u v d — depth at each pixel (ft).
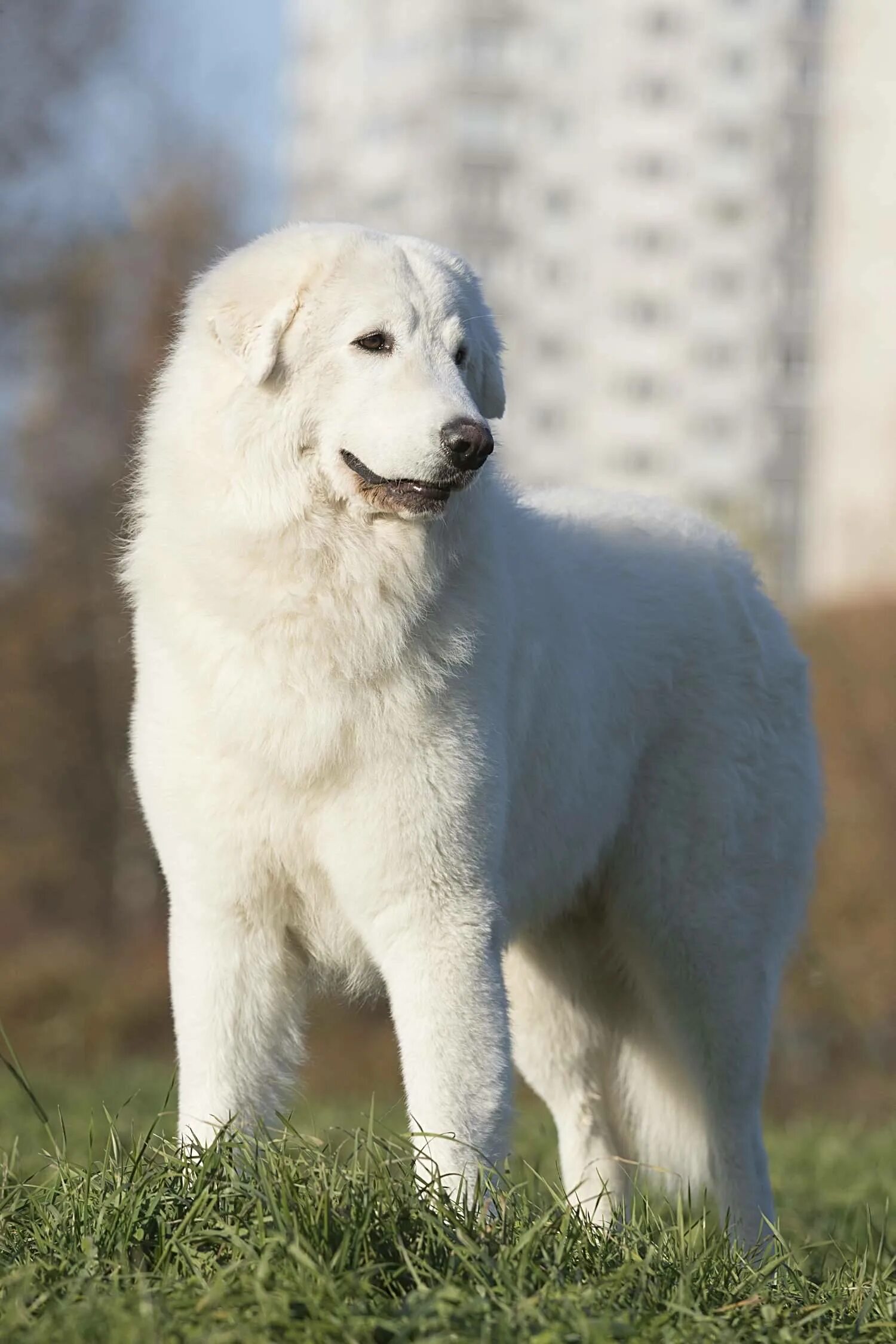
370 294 20.79
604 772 24.68
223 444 20.38
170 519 20.77
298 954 22.44
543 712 23.38
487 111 296.92
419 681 20.31
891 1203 30.53
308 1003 22.86
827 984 79.82
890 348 249.75
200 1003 21.33
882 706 92.32
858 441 248.93
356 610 20.18
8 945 100.07
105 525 116.47
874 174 259.39
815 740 28.19
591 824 24.77
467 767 20.61
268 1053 21.80
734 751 26.00
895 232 253.85
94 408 118.52
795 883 27.37
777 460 297.74
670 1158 26.25
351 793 20.44
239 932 21.47
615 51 298.15
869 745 91.81
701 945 25.76
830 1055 82.79
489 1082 20.36
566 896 25.22
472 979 20.57
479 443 19.76
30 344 119.14
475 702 20.84
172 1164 18.34
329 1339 14.67
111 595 116.06
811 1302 17.58
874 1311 17.12
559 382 299.17
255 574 20.18
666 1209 24.32
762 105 300.20
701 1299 16.67
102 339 118.93
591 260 299.79
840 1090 77.87
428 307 21.18
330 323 20.67
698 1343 15.35
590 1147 26.63
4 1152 24.59
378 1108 44.91
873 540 120.26
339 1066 70.54
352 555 20.27
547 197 299.99
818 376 269.44
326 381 20.53
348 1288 15.47
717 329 298.76
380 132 300.61
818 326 272.72
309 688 20.15
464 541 21.13
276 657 20.17
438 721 20.45
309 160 166.61
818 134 301.22
